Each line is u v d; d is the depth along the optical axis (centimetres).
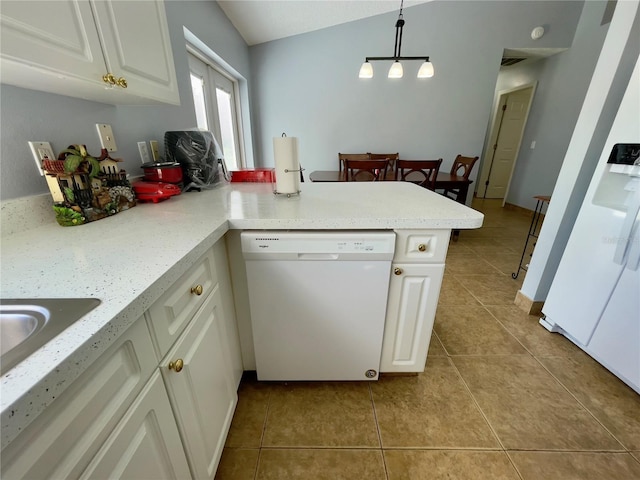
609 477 96
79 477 40
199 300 79
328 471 98
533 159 417
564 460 101
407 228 98
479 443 107
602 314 133
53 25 62
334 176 314
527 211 431
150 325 55
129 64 88
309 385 133
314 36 344
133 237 78
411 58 264
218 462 92
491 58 342
